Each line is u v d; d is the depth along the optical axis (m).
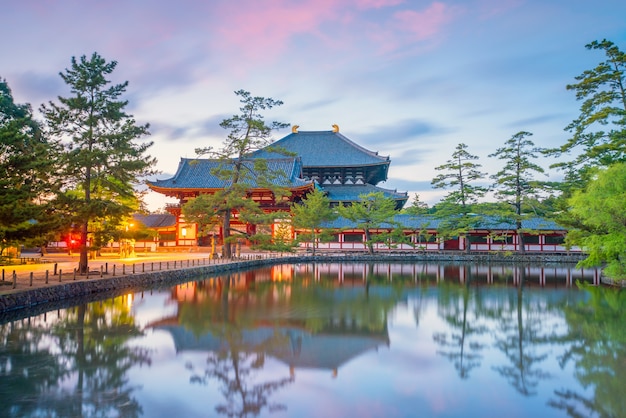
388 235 64.44
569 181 46.59
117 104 31.00
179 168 74.94
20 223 21.92
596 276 44.00
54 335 19.03
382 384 13.60
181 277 37.81
